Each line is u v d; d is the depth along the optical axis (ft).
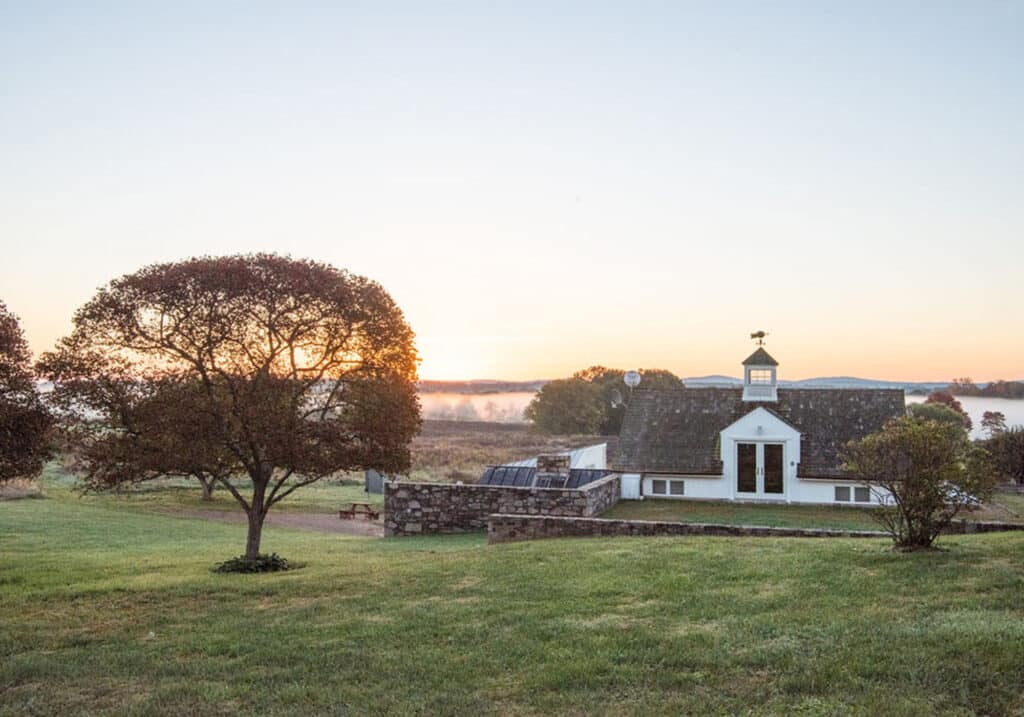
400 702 26.66
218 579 54.08
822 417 112.47
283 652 33.55
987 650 26.84
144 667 32.65
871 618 32.35
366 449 62.54
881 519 49.19
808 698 24.56
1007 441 153.07
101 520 102.63
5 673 32.27
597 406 343.46
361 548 77.87
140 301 58.85
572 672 28.25
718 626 33.19
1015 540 49.03
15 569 61.72
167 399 58.90
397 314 65.98
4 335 58.03
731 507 103.14
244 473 65.51
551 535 67.82
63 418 59.62
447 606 40.34
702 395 121.19
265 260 61.36
